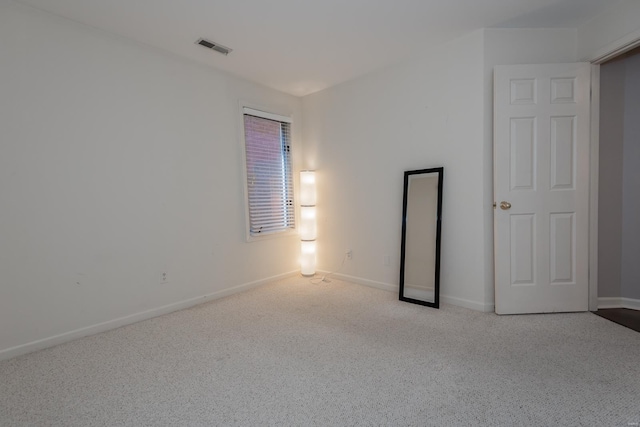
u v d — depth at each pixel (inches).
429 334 89.3
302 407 60.2
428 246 115.1
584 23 98.0
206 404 61.7
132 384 68.8
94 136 94.7
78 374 73.0
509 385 64.7
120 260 100.7
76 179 91.7
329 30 97.9
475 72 102.3
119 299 100.6
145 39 101.6
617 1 85.7
